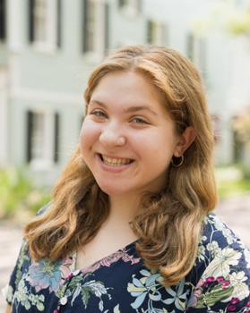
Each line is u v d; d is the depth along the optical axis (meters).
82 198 2.06
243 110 23.36
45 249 1.96
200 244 1.79
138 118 1.79
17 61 15.52
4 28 15.27
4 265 7.59
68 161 2.20
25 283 1.95
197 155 1.92
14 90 15.46
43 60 16.22
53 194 2.20
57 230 2.00
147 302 1.76
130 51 1.86
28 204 11.98
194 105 1.86
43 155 16.41
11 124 15.42
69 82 17.02
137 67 1.79
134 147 1.79
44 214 2.12
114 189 1.84
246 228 11.42
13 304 2.02
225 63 26.56
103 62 1.83
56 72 16.64
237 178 21.59
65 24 16.75
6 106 15.39
